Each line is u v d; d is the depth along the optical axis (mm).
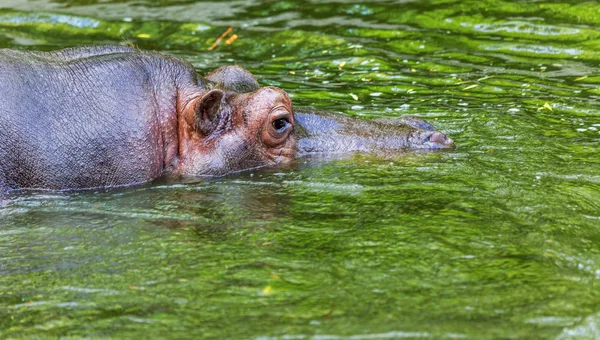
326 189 30438
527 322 20656
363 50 52156
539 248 24766
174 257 24953
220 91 31672
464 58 50312
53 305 22219
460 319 20859
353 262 24203
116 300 22359
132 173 31047
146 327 20922
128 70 31484
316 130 34406
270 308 21688
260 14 60188
